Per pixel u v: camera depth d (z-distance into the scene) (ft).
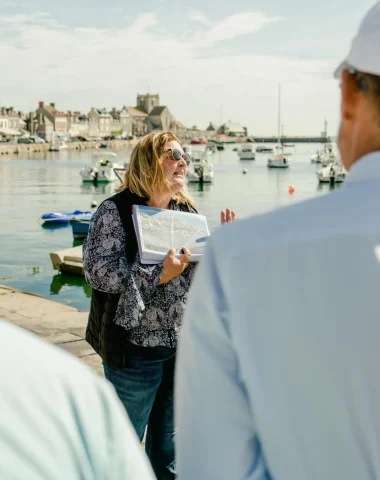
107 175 172.24
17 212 114.11
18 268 63.05
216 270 3.68
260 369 3.49
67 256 55.11
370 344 3.33
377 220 3.44
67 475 2.20
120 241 9.25
